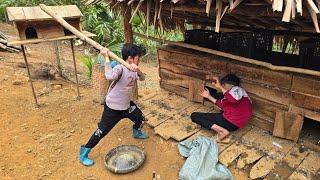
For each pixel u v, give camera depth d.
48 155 3.38
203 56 4.14
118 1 3.52
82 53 8.74
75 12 3.94
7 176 3.02
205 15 3.74
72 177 3.07
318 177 2.90
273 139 3.54
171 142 3.61
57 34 3.87
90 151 3.48
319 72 3.04
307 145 3.39
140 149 3.39
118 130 3.90
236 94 3.48
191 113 4.14
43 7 2.96
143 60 9.57
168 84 4.82
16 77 5.27
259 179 2.95
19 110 4.23
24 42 3.60
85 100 4.73
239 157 3.22
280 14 2.44
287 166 3.07
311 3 2.12
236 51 3.91
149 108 4.33
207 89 4.12
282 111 3.45
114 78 2.96
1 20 9.86
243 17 3.35
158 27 4.49
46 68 6.04
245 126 3.83
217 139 3.52
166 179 3.06
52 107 4.41
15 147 3.46
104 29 8.80
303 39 3.77
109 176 3.10
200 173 2.97
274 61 3.78
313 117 3.22
